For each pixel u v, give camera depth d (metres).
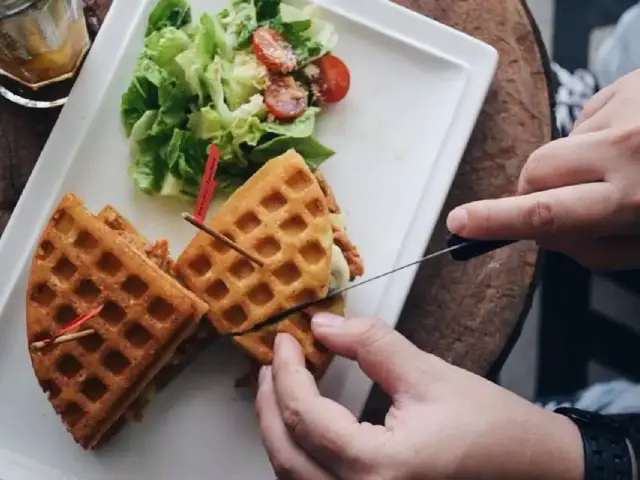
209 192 0.38
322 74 0.41
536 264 0.42
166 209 0.41
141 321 0.36
